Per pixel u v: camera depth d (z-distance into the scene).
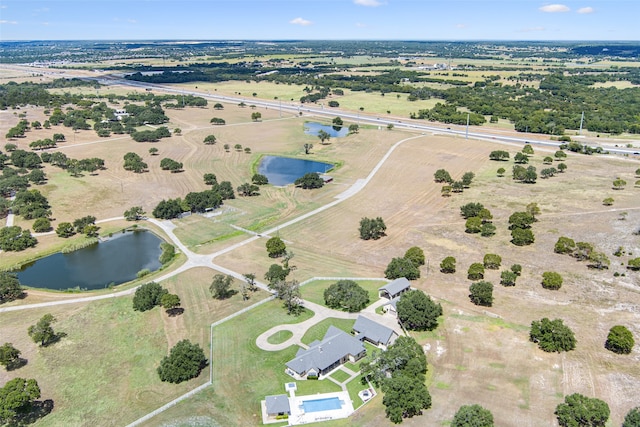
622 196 174.38
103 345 99.31
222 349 96.44
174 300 108.44
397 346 88.00
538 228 150.75
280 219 166.75
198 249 144.00
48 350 97.81
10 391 79.69
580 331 98.25
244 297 115.06
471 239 145.75
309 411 79.56
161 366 89.31
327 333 97.06
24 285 126.19
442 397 80.94
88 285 126.38
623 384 83.00
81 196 187.88
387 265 131.38
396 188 196.00
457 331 99.81
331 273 127.94
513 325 101.25
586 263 127.81
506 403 79.12
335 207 177.25
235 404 81.69
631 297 110.44
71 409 82.00
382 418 77.56
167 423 77.94
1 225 160.62
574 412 72.88
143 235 157.75
